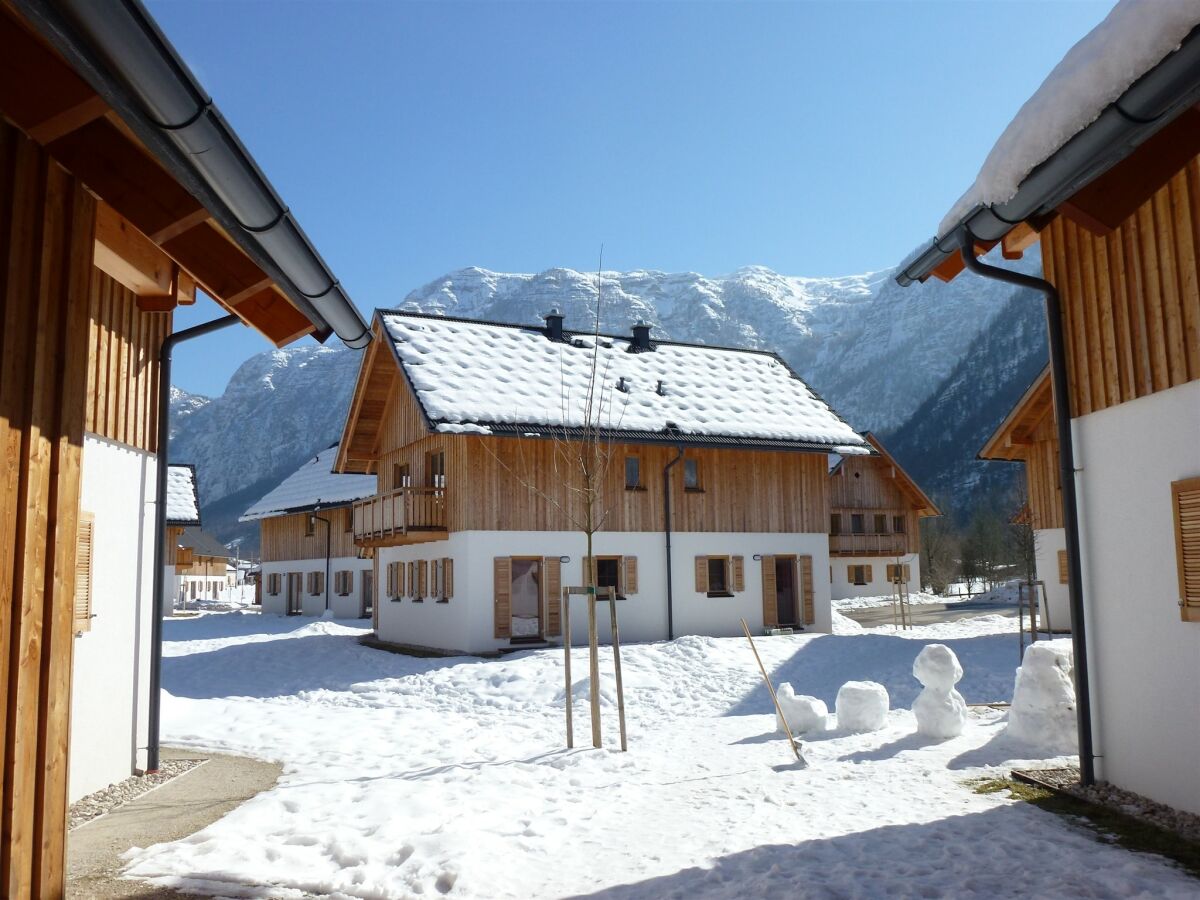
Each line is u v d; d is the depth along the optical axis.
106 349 8.21
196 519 49.38
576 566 22.52
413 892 5.16
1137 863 5.22
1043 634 22.08
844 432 26.56
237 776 8.80
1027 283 7.63
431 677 16.86
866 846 5.82
